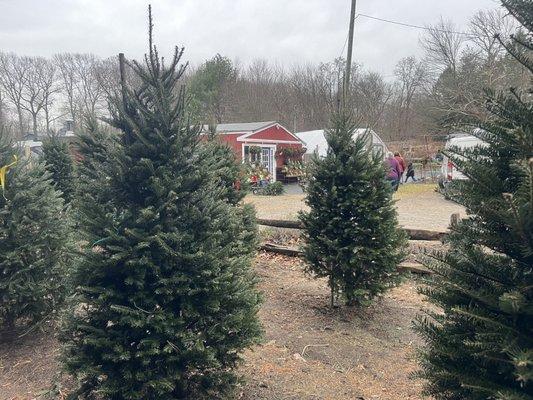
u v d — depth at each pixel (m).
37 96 51.09
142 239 3.25
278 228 10.32
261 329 3.79
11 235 4.90
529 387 2.05
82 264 3.24
